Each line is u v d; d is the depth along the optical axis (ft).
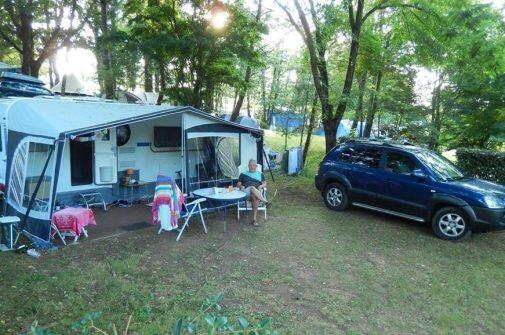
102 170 29.32
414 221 28.50
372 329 14.19
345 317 14.88
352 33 40.68
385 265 20.20
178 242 22.22
